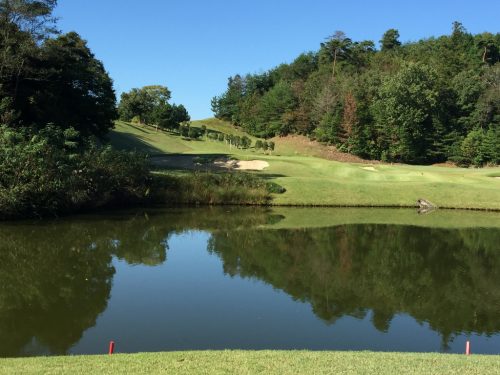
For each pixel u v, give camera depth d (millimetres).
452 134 72000
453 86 76188
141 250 19281
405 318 12250
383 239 22703
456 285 15414
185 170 42312
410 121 70625
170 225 25266
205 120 114188
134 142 69062
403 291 14633
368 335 10977
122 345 9969
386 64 96375
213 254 18938
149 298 13266
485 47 97812
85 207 28438
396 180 43406
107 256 18094
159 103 97750
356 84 83062
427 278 16203
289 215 29688
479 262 18594
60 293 13516
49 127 30062
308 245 21047
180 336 10578
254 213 30188
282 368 6910
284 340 10523
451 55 89625
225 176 35000
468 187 37281
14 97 35031
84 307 12375
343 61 105500
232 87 116188
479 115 72938
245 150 80000
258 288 14492
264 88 115938
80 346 9859
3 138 25047
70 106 43438
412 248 20859
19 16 35219
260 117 97312
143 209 30750
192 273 16047
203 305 12773
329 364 7164
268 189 34719
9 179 23312
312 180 37625
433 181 40156
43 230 22141
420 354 8125
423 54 98812
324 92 84875
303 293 14133
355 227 25875
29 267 16156
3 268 15953
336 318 12078
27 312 11914
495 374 6762
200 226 25234
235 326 11289
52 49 38156
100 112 47531
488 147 68562
